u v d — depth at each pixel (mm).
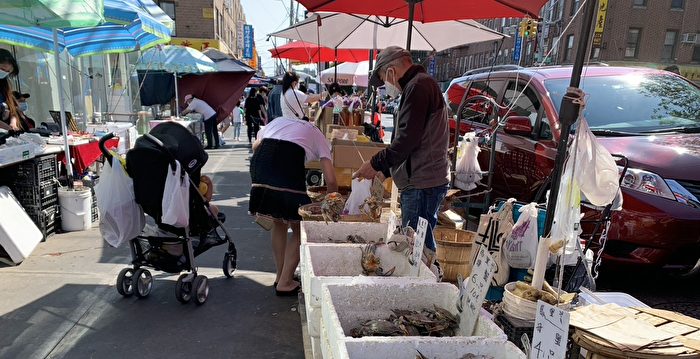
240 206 6344
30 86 7793
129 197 3176
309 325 2041
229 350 2873
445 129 2734
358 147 4516
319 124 7746
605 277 4008
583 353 1907
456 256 2965
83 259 4211
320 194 4020
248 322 3215
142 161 3053
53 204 4895
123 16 5410
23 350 2779
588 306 1976
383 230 2930
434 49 6691
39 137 4656
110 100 10422
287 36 6816
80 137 5695
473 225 5363
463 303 1794
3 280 3719
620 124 4094
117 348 2844
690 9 19312
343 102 8031
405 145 2508
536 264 2105
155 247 3404
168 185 3090
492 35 5730
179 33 18406
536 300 1990
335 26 6262
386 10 3955
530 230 2662
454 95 6871
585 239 3279
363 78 11453
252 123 13336
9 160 4051
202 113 12453
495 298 2688
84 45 6996
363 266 2475
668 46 19844
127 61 11047
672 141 3729
